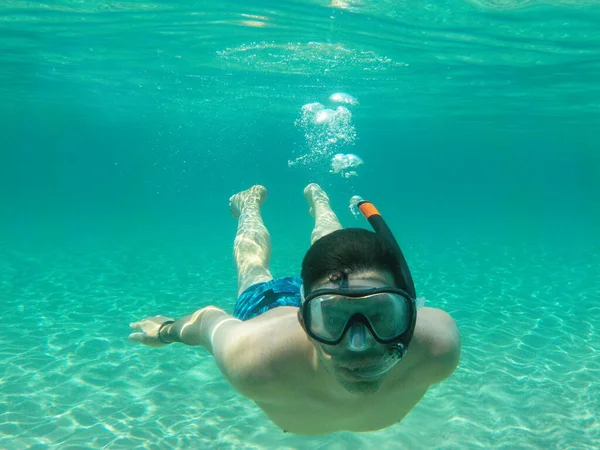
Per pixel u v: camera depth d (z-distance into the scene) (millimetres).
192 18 13398
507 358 8867
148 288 14289
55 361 8516
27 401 7051
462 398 7340
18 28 14758
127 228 32062
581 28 12672
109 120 43125
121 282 15031
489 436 6332
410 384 2236
